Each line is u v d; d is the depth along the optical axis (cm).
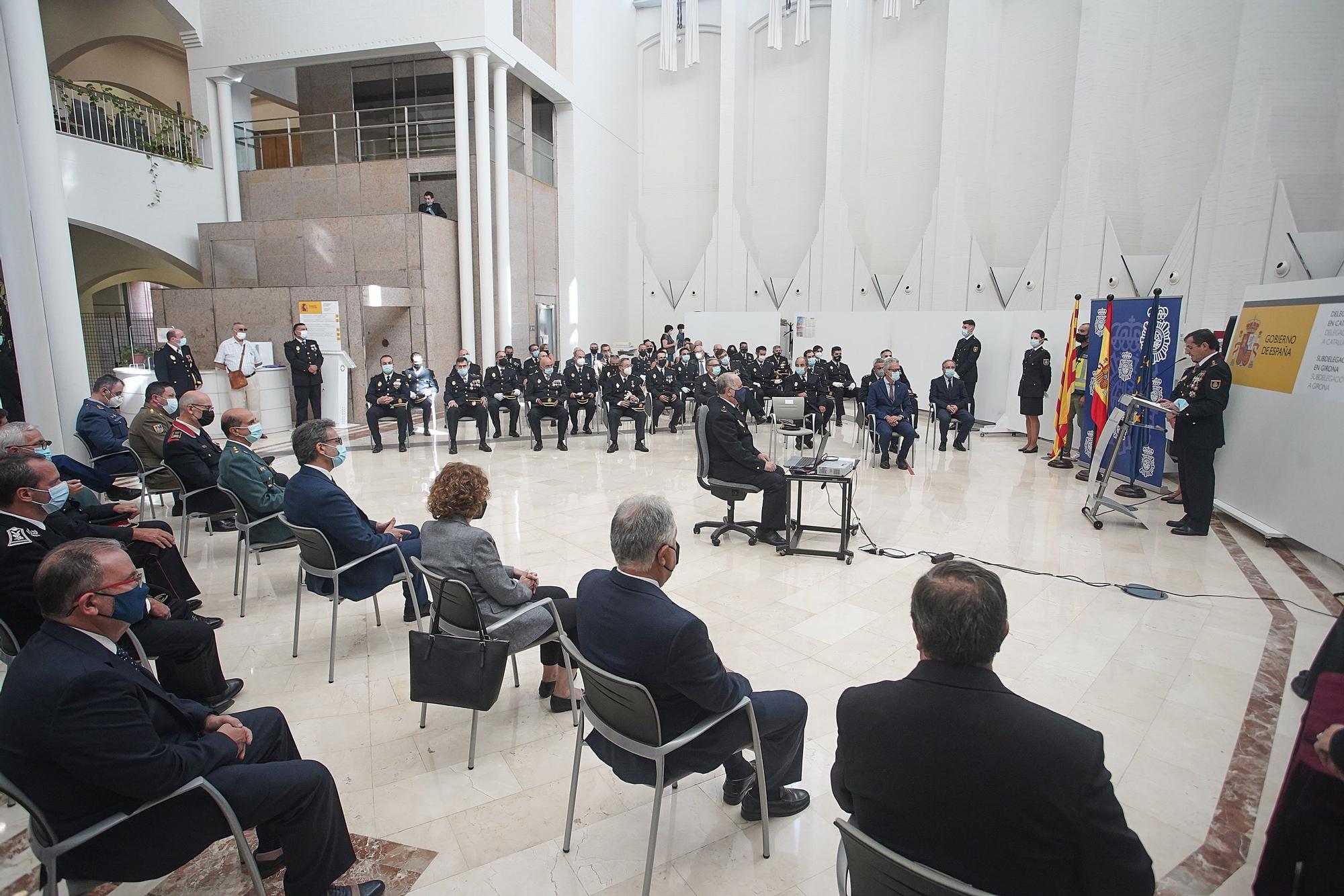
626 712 193
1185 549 518
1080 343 812
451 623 275
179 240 1195
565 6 1455
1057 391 992
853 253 1541
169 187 1171
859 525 577
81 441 575
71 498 370
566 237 1519
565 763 264
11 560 249
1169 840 220
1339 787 160
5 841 226
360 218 1160
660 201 1833
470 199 1222
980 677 133
